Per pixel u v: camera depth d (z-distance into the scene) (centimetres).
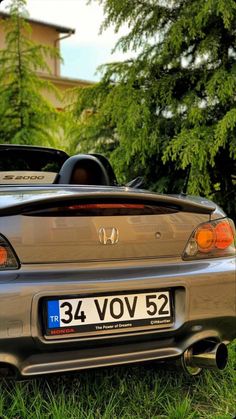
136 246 256
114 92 604
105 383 281
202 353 271
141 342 252
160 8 597
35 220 238
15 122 1007
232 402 281
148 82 610
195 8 555
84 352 240
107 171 394
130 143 584
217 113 579
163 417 261
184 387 294
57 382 280
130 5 598
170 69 610
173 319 257
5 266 231
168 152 559
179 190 603
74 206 246
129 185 377
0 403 250
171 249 266
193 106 562
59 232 240
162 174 622
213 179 596
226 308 272
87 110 665
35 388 265
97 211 249
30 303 228
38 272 234
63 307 234
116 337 243
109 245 249
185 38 574
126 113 581
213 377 304
